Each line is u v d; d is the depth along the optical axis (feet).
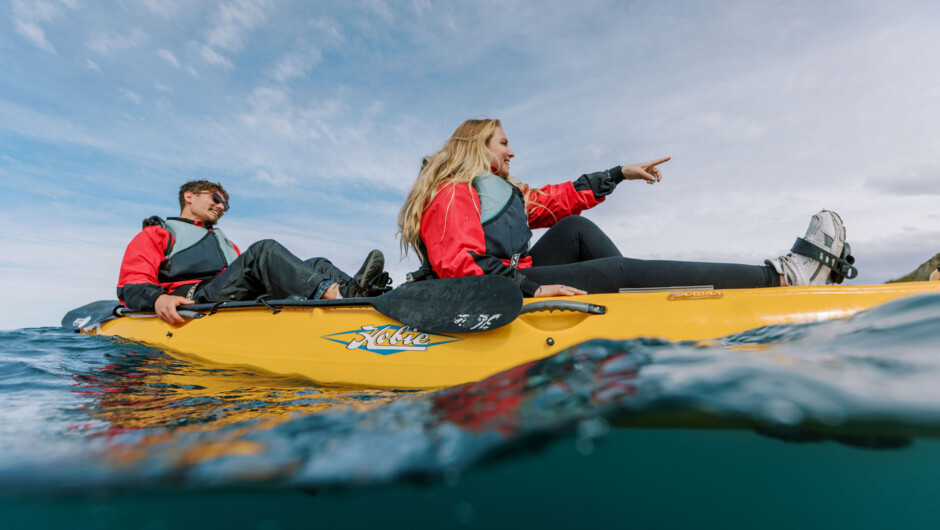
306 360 6.79
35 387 6.02
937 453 2.80
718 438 2.99
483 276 6.29
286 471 3.11
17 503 3.06
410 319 6.48
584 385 3.61
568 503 3.09
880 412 2.68
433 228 7.00
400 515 3.01
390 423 3.71
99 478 3.22
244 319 7.88
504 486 3.06
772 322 5.06
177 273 10.44
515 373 4.51
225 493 3.09
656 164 9.85
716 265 6.59
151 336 8.92
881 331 3.78
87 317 11.85
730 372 3.32
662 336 5.29
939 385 2.83
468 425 3.37
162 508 3.00
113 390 5.90
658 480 3.07
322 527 3.03
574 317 5.88
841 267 6.26
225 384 6.30
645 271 6.64
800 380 3.07
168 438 3.83
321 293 8.21
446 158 7.64
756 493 3.01
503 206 7.39
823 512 2.99
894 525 2.99
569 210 10.05
